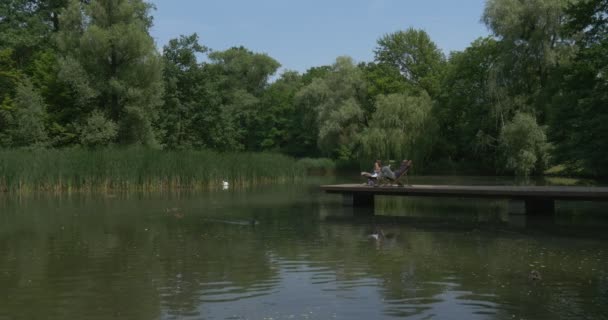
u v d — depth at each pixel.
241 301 7.48
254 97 76.75
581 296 7.65
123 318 6.77
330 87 62.41
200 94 52.75
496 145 44.59
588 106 24.75
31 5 49.41
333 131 56.75
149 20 48.28
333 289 8.07
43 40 47.97
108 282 8.58
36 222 15.96
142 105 41.00
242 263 10.00
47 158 28.34
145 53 40.31
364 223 15.90
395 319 6.68
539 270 9.33
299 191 28.98
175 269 9.49
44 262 10.11
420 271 9.25
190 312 7.00
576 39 36.84
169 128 50.59
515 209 18.17
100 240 12.64
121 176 29.06
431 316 6.79
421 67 62.78
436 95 54.38
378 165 21.50
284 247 11.71
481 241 12.52
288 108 76.81
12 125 38.16
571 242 12.34
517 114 39.59
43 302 7.48
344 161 58.47
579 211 18.78
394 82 58.88
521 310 7.00
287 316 6.81
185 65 52.44
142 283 8.51
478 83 49.81
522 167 39.06
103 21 39.69
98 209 19.66
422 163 45.25
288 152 74.69
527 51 39.06
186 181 31.33
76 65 38.59
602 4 25.41
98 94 39.59
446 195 19.06
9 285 8.41
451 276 8.88
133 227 14.91
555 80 35.19
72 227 14.91
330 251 11.20
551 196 17.19
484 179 38.38
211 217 17.27
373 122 46.47
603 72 25.06
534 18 38.78
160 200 23.45
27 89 38.47
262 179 36.59
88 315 6.89
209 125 53.56
